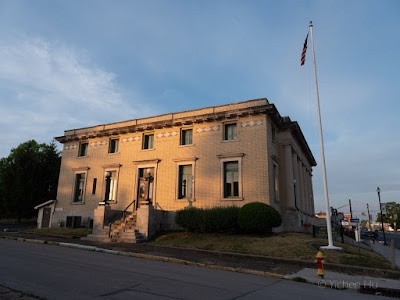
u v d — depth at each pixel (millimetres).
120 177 26406
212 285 8977
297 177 26922
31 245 17234
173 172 24141
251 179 21344
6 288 7445
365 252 18312
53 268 10258
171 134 25016
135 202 24984
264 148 21406
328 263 12680
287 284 9922
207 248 16250
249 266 12664
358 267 12117
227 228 19141
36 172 43750
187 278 9852
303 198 29547
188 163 23688
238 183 21844
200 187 22812
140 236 19719
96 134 28359
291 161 25109
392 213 97938
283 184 24562
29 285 7809
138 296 7270
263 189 20844
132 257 14477
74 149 29859
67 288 7668
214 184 22391
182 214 20453
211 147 23188
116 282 8641
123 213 22891
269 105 21516
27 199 42094
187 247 16781
